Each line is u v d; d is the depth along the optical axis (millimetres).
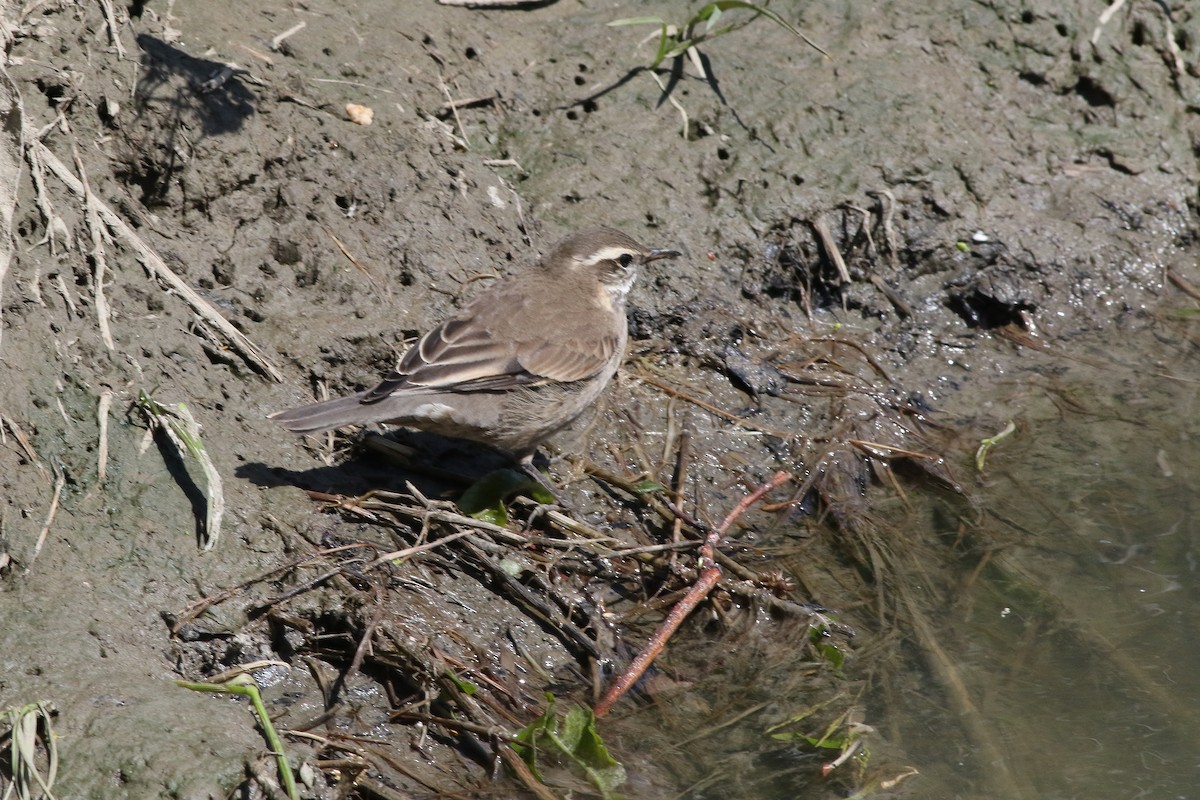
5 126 11039
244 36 13445
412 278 12789
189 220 12203
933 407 13852
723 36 15547
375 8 14508
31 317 10273
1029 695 10398
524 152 14234
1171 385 14234
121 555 9508
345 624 9773
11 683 8406
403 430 11836
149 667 8883
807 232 14523
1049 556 11945
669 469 12484
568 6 15453
